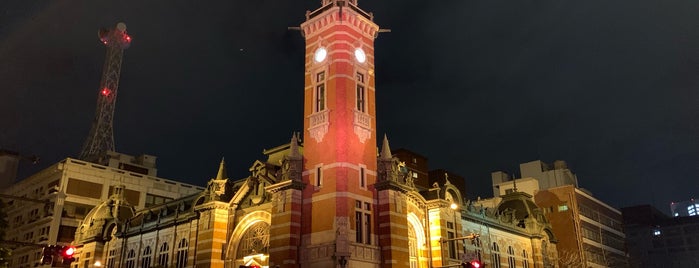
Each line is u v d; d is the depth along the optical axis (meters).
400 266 42.97
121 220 68.81
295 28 51.50
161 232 58.94
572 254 80.06
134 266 61.28
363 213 43.22
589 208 92.00
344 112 44.88
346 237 40.38
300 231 43.62
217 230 49.88
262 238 47.91
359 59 48.28
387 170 45.56
